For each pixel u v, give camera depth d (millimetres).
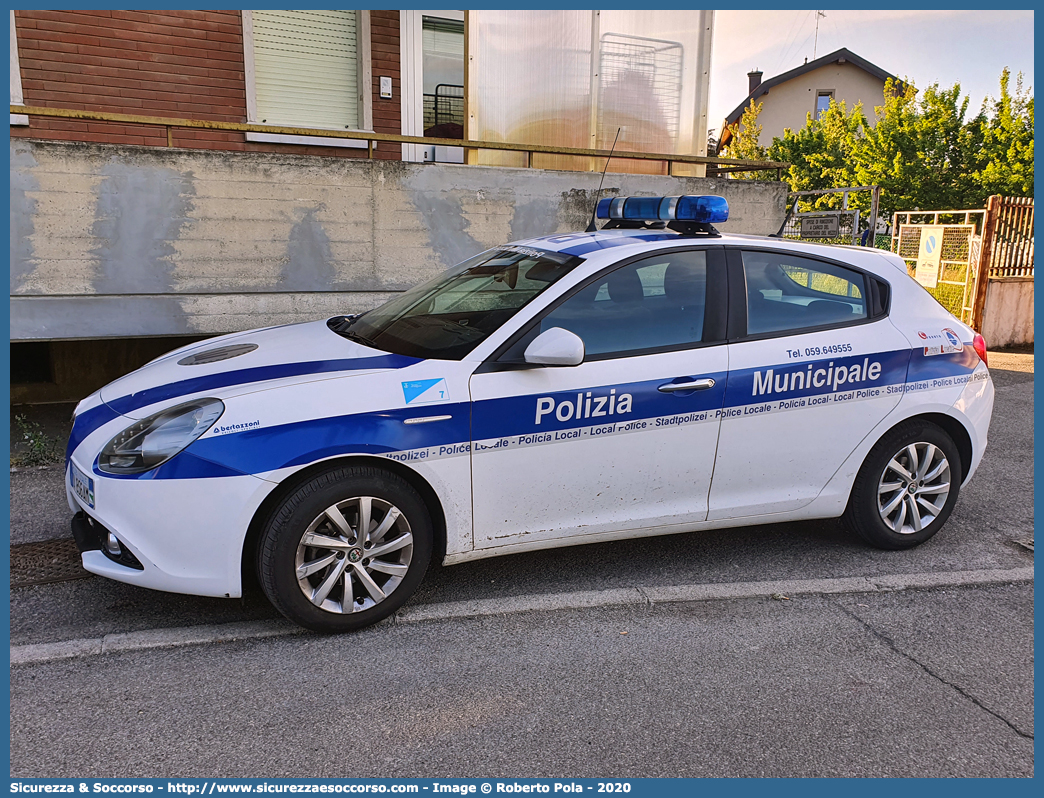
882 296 4078
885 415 3973
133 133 7684
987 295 11172
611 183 7492
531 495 3398
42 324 5602
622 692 2834
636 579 3777
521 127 8234
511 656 3053
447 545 3309
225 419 2975
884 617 3463
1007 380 9141
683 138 8859
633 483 3562
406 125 8875
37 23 7145
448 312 3699
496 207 7016
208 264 6070
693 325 3639
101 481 2969
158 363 3801
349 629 3166
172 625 3207
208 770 2365
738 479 3760
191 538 2936
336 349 3605
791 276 3910
